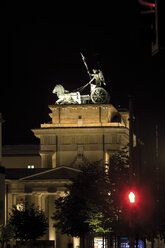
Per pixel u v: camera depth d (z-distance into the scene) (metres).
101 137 124.12
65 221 82.25
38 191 117.19
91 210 63.56
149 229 47.25
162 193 49.28
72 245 119.44
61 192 116.19
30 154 143.62
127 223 50.44
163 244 57.97
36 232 97.44
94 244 73.75
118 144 123.31
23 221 97.06
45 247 70.31
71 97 127.88
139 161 44.47
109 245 73.44
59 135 125.62
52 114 127.56
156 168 52.38
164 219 47.75
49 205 120.81
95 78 127.38
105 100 126.19
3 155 144.00
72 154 125.06
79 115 126.12
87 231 78.75
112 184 54.75
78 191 77.25
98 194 58.56
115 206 52.81
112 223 52.19
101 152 123.62
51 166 126.44
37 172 122.00
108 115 125.38
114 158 58.12
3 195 107.94
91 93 126.81
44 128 126.00
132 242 29.50
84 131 124.25
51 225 119.81
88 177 77.56
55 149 125.69
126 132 124.88
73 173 115.75
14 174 122.50
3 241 89.75
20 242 70.50
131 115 30.58
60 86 128.88
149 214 47.09
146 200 47.88
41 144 126.50
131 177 30.67
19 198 122.44
